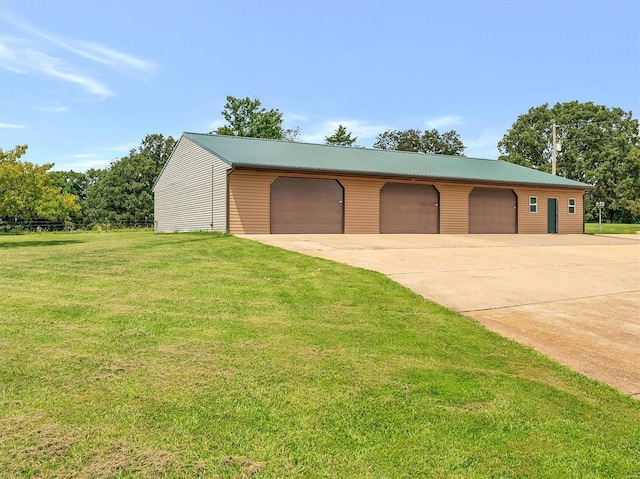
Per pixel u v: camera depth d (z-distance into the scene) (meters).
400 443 2.63
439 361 4.00
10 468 2.25
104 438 2.55
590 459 2.55
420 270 8.59
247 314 5.15
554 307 6.12
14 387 3.15
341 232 17.70
